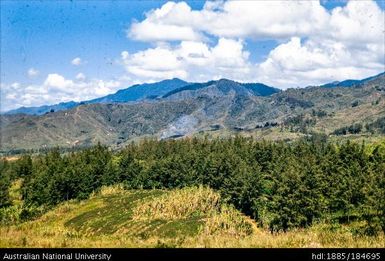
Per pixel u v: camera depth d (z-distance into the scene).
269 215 101.94
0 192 141.75
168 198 115.00
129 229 96.12
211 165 145.62
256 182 117.75
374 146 141.88
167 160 160.88
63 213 126.81
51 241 26.41
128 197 136.50
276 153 164.38
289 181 91.44
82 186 150.75
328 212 89.50
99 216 114.06
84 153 191.25
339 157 129.25
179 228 91.25
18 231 30.42
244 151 173.00
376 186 66.12
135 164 168.00
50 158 190.38
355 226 56.62
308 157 129.62
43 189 143.25
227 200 118.06
